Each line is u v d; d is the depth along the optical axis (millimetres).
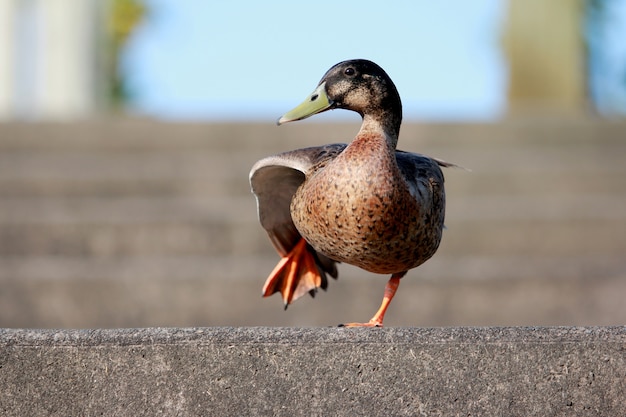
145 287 10680
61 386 5086
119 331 5133
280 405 5102
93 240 11914
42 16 21312
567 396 5086
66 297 10625
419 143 15258
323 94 6172
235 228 12031
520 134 15398
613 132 15516
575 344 5098
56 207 12797
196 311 10672
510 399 5086
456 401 5094
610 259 11953
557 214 12367
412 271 10922
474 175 13820
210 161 14062
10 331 5121
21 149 14922
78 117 16516
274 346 5109
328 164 5957
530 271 10914
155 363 5102
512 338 5102
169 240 12000
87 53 21688
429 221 6039
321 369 5105
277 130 15070
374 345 5105
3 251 11867
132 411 5094
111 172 13750
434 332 5121
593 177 13820
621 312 10797
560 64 23688
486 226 12227
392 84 6184
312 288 6945
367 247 5918
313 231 6012
